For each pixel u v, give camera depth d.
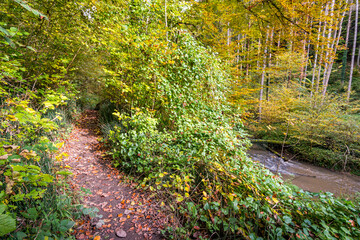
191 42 3.94
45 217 1.49
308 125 7.18
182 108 3.64
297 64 8.08
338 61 18.97
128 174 3.36
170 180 2.97
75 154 3.87
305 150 7.16
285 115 7.82
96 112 8.55
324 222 1.88
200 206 2.47
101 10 3.99
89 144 4.60
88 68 6.66
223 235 2.13
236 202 2.00
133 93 4.13
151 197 2.77
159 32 3.72
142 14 4.19
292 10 2.02
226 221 2.17
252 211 2.18
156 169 3.11
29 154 1.09
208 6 4.52
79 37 3.91
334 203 2.09
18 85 2.61
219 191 2.43
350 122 6.82
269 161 6.97
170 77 3.88
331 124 6.65
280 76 9.92
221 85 4.33
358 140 6.40
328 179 5.66
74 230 1.96
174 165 2.93
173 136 3.65
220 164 2.73
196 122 3.48
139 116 3.65
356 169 6.09
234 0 2.09
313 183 5.38
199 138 3.07
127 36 3.43
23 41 2.93
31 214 1.28
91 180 3.04
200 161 2.91
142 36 3.52
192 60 3.77
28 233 1.41
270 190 2.25
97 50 4.54
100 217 2.20
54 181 2.08
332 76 16.14
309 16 2.12
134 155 3.43
